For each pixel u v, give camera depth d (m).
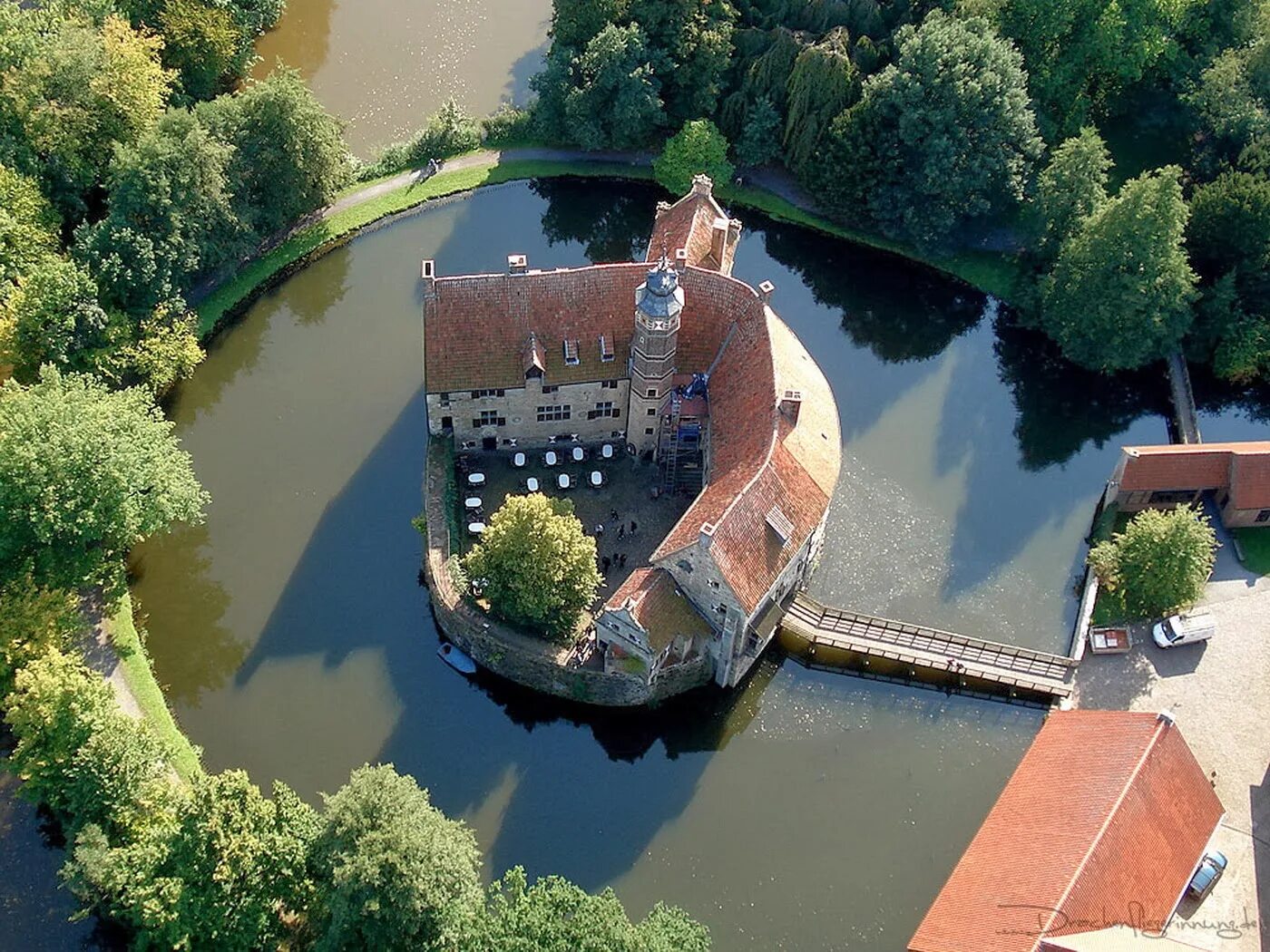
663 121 111.62
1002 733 79.81
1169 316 97.31
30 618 72.44
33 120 96.88
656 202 114.75
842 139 104.81
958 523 91.44
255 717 78.56
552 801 76.25
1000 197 106.38
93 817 66.31
